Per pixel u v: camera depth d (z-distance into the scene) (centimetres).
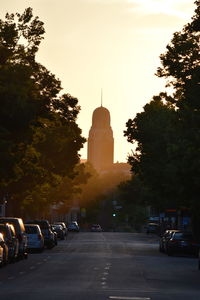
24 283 5812
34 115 9238
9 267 8000
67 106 13200
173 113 11662
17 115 8825
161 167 13888
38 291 5066
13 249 8656
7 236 8588
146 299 4669
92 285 5706
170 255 11781
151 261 9831
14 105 8750
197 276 7094
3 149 8950
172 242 11712
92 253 11862
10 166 9150
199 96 10244
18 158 9544
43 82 12556
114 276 6806
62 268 7869
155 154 14250
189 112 10388
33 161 12181
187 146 10225
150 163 14450
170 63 11044
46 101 11744
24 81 9200
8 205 16625
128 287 5606
